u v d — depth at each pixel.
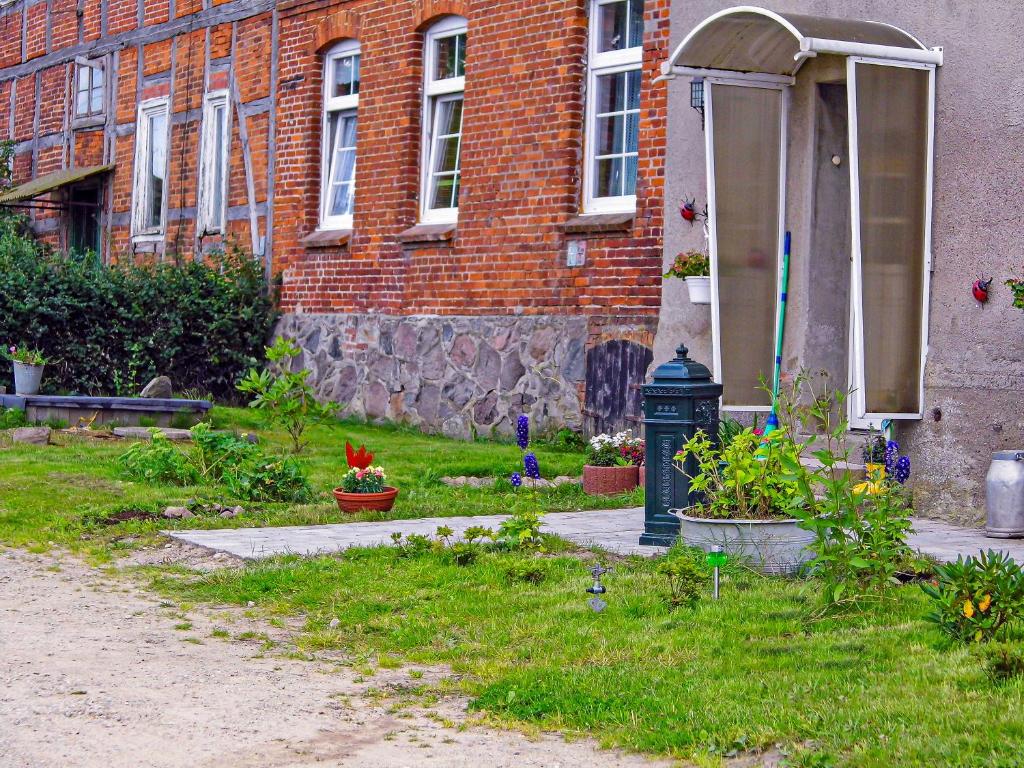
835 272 10.44
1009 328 8.65
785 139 10.43
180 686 5.09
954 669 4.91
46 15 21.86
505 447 12.68
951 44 9.06
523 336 13.23
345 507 9.07
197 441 10.30
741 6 9.94
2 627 5.96
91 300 15.78
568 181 12.84
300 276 16.38
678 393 7.75
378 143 15.22
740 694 4.77
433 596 6.52
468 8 13.94
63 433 12.54
